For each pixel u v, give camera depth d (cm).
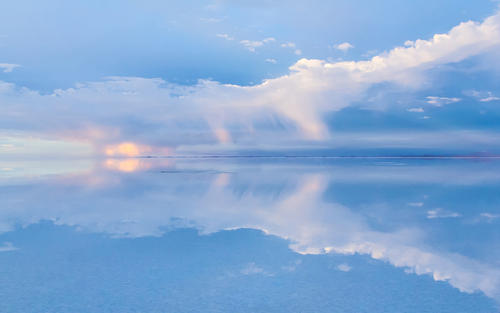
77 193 1045
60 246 495
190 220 671
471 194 1017
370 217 694
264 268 407
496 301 314
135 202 880
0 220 667
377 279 370
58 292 337
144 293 336
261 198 949
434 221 654
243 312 298
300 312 297
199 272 395
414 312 295
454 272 388
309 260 435
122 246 496
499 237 537
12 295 330
